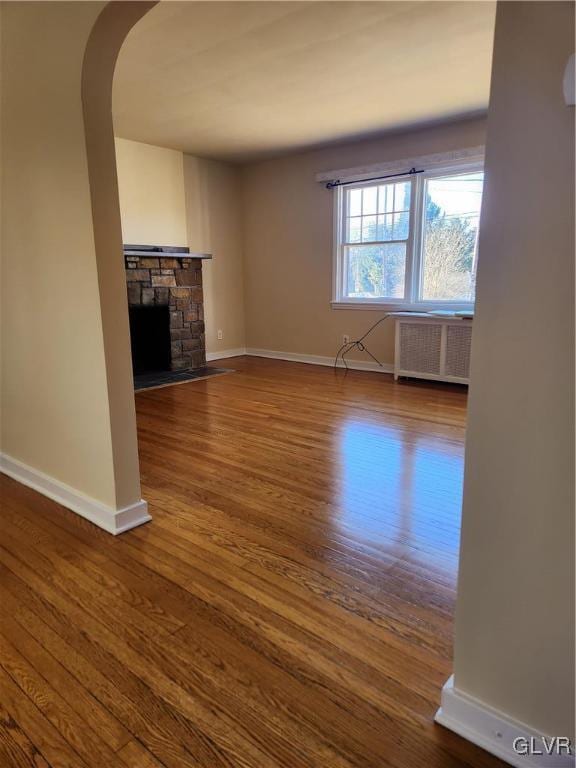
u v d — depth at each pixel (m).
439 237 5.12
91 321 2.11
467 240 4.96
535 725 1.16
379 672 1.45
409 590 1.82
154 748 1.23
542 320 0.99
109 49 1.88
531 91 0.93
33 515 2.40
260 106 4.17
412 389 4.88
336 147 5.62
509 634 1.15
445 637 1.59
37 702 1.36
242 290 6.96
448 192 4.99
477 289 1.05
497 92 0.96
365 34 2.89
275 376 5.59
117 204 2.06
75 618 1.68
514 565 1.11
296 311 6.43
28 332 2.48
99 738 1.26
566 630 1.07
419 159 4.97
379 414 4.04
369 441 3.39
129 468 2.25
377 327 5.69
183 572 1.93
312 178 5.92
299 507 2.46
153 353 6.12
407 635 1.60
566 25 0.88
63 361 2.31
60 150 2.02
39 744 1.24
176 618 1.68
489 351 1.06
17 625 1.65
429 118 4.56
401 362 5.24
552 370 0.99
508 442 1.07
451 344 4.87
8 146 2.28
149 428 3.74
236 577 1.90
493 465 1.10
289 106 4.17
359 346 5.89
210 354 6.66
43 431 2.56
